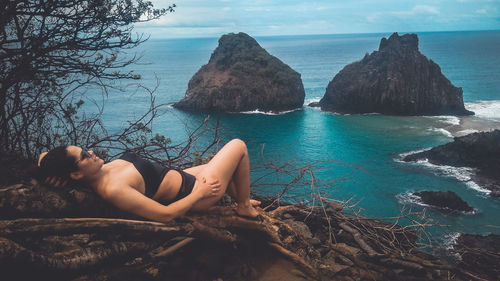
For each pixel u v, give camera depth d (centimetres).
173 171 248
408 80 7012
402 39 7206
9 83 333
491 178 3569
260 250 309
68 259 200
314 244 355
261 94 7531
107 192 215
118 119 4853
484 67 19438
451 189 3378
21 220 193
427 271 347
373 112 7300
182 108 7531
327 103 7862
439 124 6319
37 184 218
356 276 312
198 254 275
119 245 229
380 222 432
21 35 339
